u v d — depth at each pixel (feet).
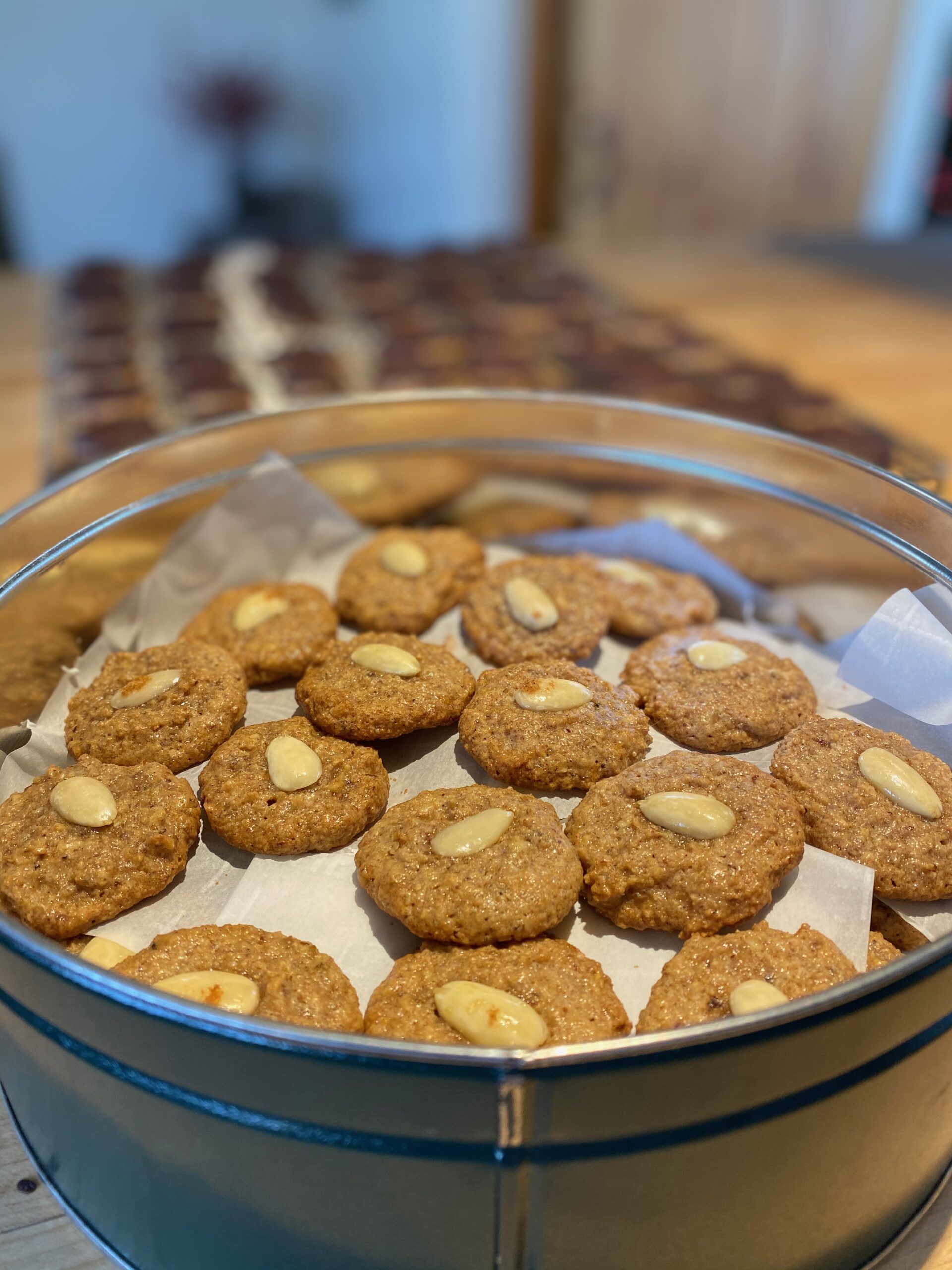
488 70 3.82
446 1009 0.67
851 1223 0.69
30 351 2.18
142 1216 0.69
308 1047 0.52
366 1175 0.58
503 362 2.02
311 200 4.15
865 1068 0.60
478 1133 0.55
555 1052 0.51
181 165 4.00
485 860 0.77
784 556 1.12
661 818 0.80
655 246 2.88
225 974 0.70
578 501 1.25
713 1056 0.54
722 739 0.92
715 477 1.13
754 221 3.97
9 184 3.85
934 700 0.89
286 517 1.17
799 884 0.79
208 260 2.72
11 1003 0.65
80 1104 0.65
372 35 3.81
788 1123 0.59
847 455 1.02
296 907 0.79
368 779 0.86
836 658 1.04
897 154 3.91
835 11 3.50
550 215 4.00
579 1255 0.63
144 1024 0.56
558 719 0.90
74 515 0.99
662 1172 0.59
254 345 2.18
